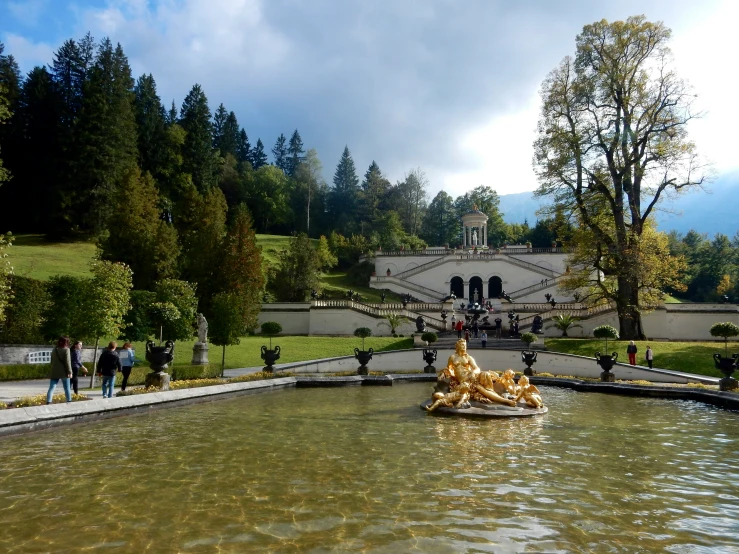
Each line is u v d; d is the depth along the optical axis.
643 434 11.64
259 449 9.74
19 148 59.00
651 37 31.09
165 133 73.88
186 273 40.81
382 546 5.37
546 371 26.72
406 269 64.50
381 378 22.27
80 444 10.03
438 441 10.60
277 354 22.19
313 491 7.21
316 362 24.55
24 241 51.94
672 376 21.81
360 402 16.48
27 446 9.80
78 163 54.34
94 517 6.18
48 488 7.28
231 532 5.73
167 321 23.89
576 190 33.72
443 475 8.07
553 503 6.82
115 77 65.50
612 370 23.78
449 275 59.66
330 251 74.94
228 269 37.59
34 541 5.47
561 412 14.92
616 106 32.72
